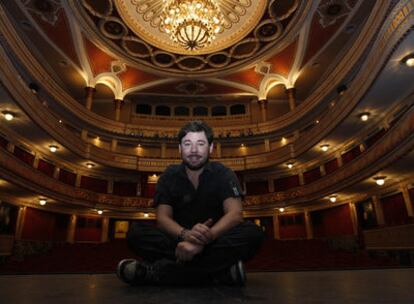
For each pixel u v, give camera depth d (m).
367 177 12.96
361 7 15.58
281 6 16.81
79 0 15.94
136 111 25.61
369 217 15.68
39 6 15.66
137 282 1.86
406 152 10.04
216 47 20.16
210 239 1.66
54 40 18.19
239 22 18.78
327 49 18.81
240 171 22.39
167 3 15.94
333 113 14.87
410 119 9.44
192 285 1.86
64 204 17.59
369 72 11.07
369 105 12.85
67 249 15.81
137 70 22.41
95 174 21.02
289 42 19.09
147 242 1.96
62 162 18.72
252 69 22.50
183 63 21.95
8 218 14.71
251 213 21.41
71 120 20.06
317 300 1.29
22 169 13.03
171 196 2.11
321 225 19.34
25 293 1.65
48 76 16.84
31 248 15.75
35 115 13.38
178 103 26.55
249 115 25.52
